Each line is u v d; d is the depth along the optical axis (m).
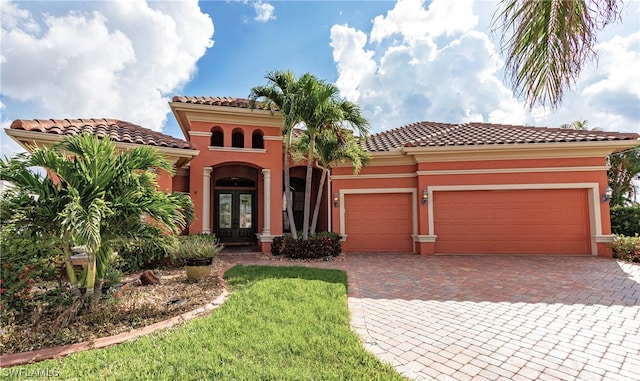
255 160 13.99
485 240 13.30
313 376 3.68
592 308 6.38
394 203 14.55
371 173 14.63
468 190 13.39
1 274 5.15
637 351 4.55
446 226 13.58
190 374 3.65
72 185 5.30
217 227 16.75
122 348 4.29
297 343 4.46
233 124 13.81
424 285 8.27
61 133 9.09
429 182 13.61
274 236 13.79
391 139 16.78
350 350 4.32
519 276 9.20
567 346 4.71
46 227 5.28
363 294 7.44
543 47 3.28
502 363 4.21
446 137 14.42
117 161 5.77
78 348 4.32
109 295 5.68
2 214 4.88
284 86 11.75
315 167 17.14
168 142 11.07
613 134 12.46
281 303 6.16
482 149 13.01
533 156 12.95
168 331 4.88
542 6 3.13
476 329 5.35
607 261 11.30
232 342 4.44
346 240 14.64
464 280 8.79
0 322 4.86
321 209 18.02
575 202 12.78
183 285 7.64
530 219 13.03
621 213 14.66
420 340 4.90
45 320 5.06
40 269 5.70
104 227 5.53
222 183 17.03
